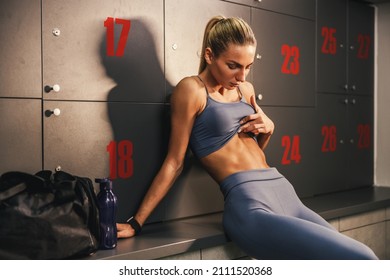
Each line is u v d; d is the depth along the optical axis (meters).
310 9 3.45
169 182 2.44
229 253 2.44
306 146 3.46
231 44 2.32
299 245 2.04
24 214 1.80
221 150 2.43
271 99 3.19
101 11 2.37
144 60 2.56
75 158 2.31
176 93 2.44
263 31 3.12
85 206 1.94
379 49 4.09
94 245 1.96
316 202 3.27
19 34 2.11
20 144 2.14
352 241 2.03
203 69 2.56
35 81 2.17
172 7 2.67
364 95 4.00
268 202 2.30
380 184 4.12
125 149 2.50
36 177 1.85
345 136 3.82
